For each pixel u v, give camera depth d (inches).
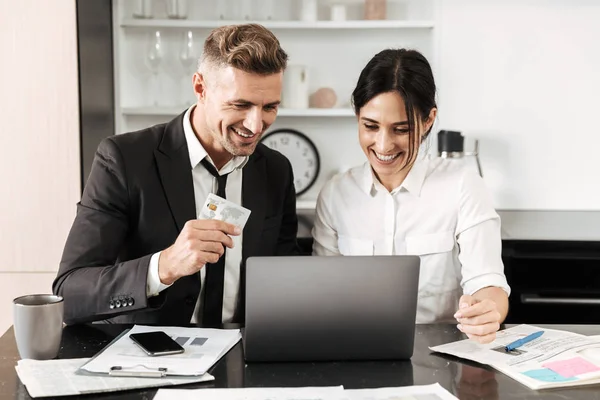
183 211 68.9
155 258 59.3
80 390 46.7
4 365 52.4
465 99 124.3
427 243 74.8
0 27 105.3
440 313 75.2
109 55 120.7
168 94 125.6
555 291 99.3
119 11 120.7
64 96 106.4
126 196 67.6
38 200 108.2
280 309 52.7
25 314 52.2
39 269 109.3
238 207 61.0
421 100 67.6
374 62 68.8
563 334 59.1
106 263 66.4
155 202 68.3
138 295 58.9
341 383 49.1
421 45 125.6
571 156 124.6
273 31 125.4
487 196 75.4
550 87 123.6
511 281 100.0
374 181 75.6
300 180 126.0
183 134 70.3
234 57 61.2
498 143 124.9
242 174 72.6
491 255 71.3
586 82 123.3
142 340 55.4
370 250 76.2
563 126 124.2
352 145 127.8
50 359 53.2
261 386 48.4
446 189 74.9
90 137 110.9
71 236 66.7
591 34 122.3
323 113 120.6
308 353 53.3
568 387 48.4
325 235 79.4
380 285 53.1
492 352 55.0
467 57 123.4
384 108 67.2
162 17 124.6
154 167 68.9
